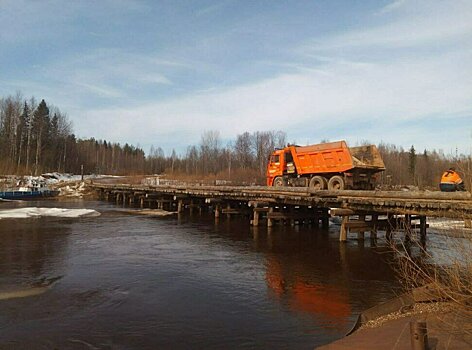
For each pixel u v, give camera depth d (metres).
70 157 87.31
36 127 77.94
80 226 21.84
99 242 16.52
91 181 59.53
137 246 15.69
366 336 6.40
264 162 68.44
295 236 18.67
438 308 7.24
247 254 14.22
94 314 7.87
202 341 6.63
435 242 15.82
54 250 14.50
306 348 6.34
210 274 11.24
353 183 20.64
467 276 5.70
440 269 7.86
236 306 8.46
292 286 10.09
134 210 33.31
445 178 14.59
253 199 22.02
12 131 71.38
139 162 114.88
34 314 7.83
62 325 7.27
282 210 21.78
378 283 10.38
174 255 13.94
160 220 25.66
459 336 5.71
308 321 7.57
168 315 7.87
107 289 9.59
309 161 22.44
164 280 10.50
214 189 25.42
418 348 4.88
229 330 7.12
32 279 10.43
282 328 7.22
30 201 44.09
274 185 25.02
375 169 20.83
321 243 16.59
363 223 16.16
